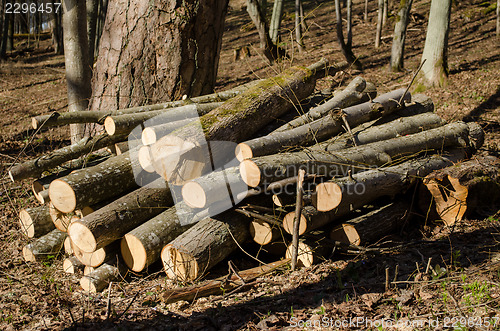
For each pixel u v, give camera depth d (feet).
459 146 20.90
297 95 19.98
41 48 103.24
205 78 23.66
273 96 18.72
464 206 17.71
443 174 17.92
